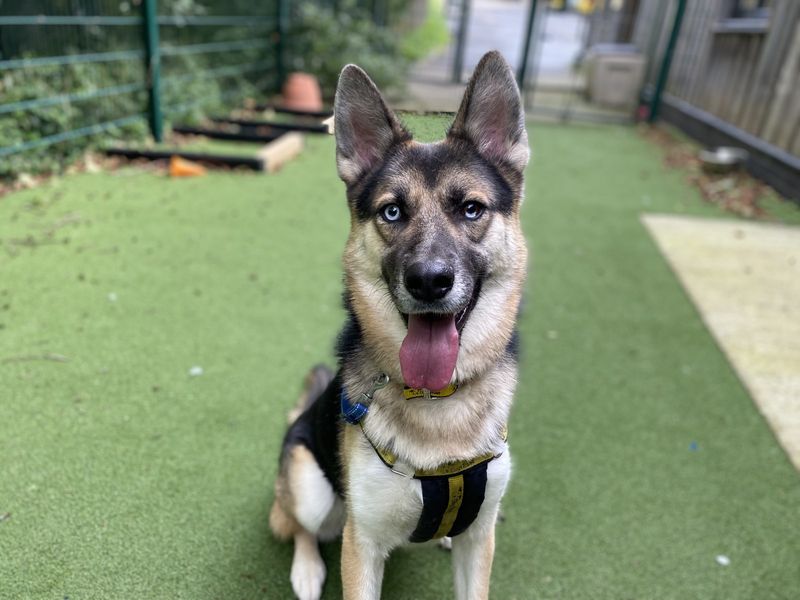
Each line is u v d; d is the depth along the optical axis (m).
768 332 1.42
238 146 2.57
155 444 0.94
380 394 0.64
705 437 1.06
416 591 0.76
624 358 1.28
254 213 1.89
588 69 4.56
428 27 5.82
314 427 0.75
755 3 2.92
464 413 0.64
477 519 0.66
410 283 0.59
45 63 2.00
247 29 3.22
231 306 1.35
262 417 1.02
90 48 2.33
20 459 0.88
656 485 0.94
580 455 1.00
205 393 1.06
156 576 0.74
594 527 0.86
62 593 0.71
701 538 0.85
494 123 0.70
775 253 1.86
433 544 0.83
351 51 3.46
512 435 1.03
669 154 3.03
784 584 0.79
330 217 1.91
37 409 0.98
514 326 0.72
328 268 1.57
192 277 1.46
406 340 0.62
